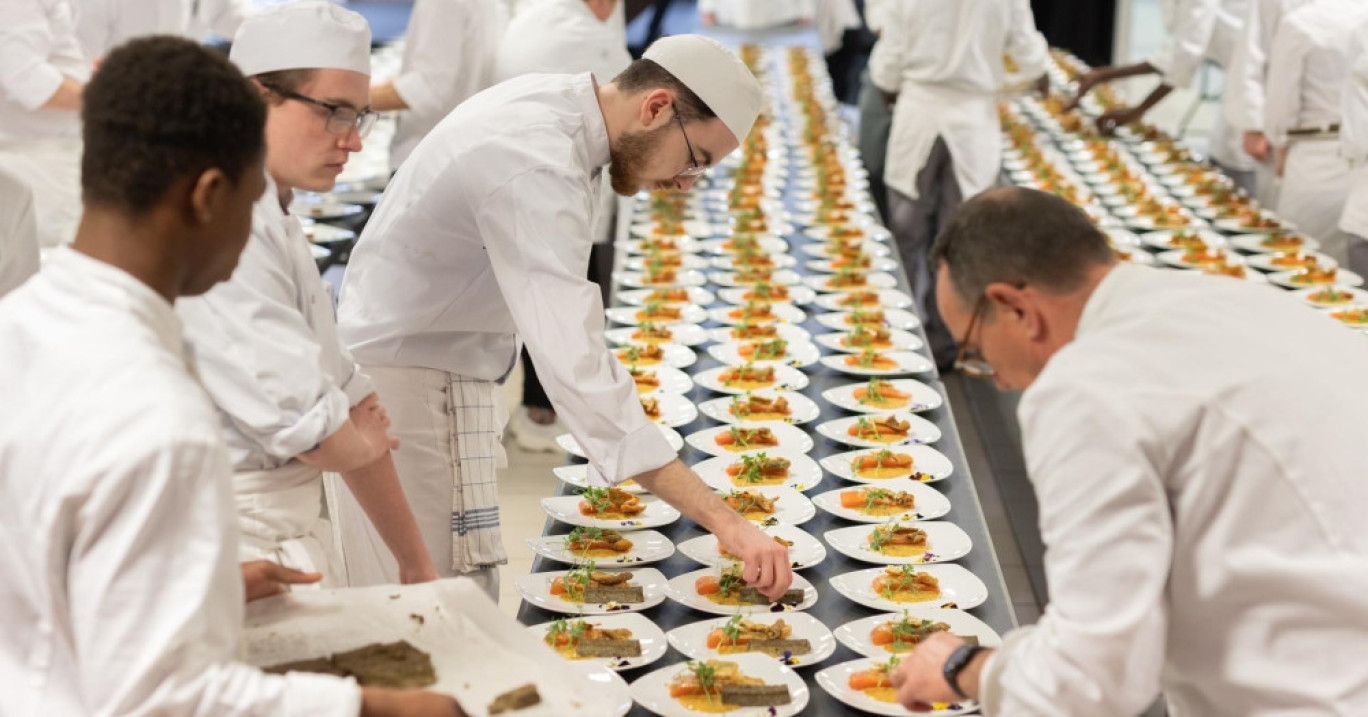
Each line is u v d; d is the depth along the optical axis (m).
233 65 1.14
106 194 1.09
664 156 2.12
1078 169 5.67
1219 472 1.29
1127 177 5.39
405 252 2.26
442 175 2.13
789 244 4.47
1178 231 4.56
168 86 1.08
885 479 2.55
